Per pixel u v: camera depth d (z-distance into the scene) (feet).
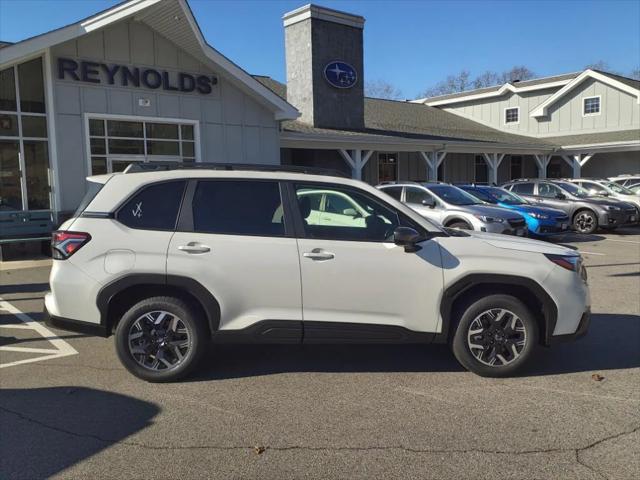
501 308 15.74
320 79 68.95
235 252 15.06
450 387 15.29
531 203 50.21
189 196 15.49
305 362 17.37
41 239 36.37
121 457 11.42
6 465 11.09
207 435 12.39
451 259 15.53
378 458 11.41
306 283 15.19
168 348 15.51
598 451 11.71
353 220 15.78
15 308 24.18
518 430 12.66
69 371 16.47
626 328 21.15
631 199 58.90
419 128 85.87
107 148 43.62
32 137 40.45
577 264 16.06
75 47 41.34
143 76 44.78
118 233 15.11
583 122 99.40
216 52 46.96
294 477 10.69
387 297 15.39
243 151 51.47
